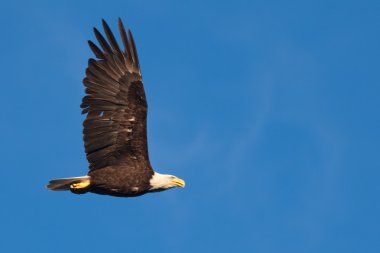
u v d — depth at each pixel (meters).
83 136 43.12
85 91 43.22
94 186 43.09
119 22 43.59
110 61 43.44
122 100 43.41
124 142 43.34
